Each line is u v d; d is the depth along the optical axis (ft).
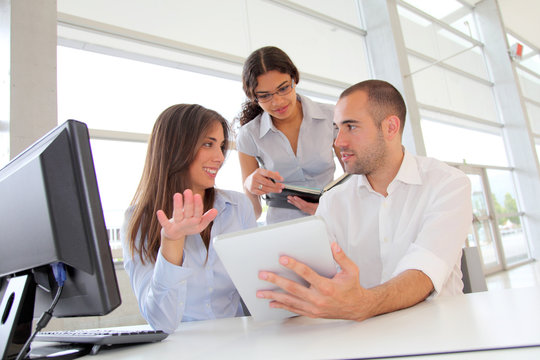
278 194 6.05
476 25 21.70
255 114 6.70
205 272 4.00
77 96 10.41
